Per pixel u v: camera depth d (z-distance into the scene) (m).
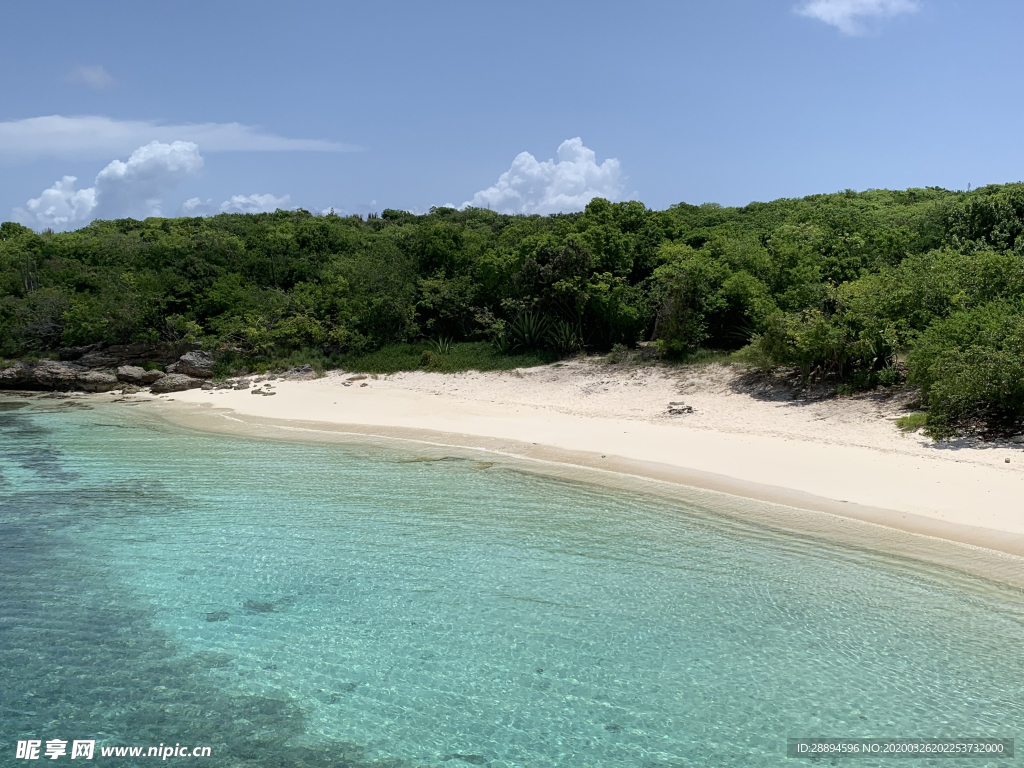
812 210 36.88
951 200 32.94
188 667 9.00
